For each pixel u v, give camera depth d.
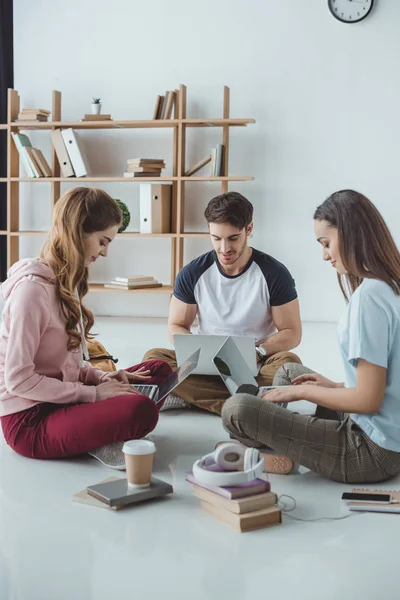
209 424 2.98
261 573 1.72
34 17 6.04
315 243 5.89
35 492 2.22
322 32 5.73
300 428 2.23
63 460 2.50
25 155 5.87
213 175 5.66
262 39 5.80
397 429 2.17
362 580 1.69
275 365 2.99
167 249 6.11
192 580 1.68
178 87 5.95
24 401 2.47
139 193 6.09
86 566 1.74
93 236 2.43
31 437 2.47
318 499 2.17
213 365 2.84
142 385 2.73
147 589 1.64
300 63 5.77
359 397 2.09
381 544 1.88
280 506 2.12
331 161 5.81
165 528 1.96
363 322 2.07
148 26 5.93
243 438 2.38
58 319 2.41
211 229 3.06
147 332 5.34
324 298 5.92
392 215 5.79
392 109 5.72
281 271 3.17
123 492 2.12
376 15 5.66
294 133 5.83
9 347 2.36
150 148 6.04
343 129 5.78
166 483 2.20
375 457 2.21
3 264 6.32
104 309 6.21
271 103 5.83
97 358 3.29
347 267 2.13
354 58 5.71
